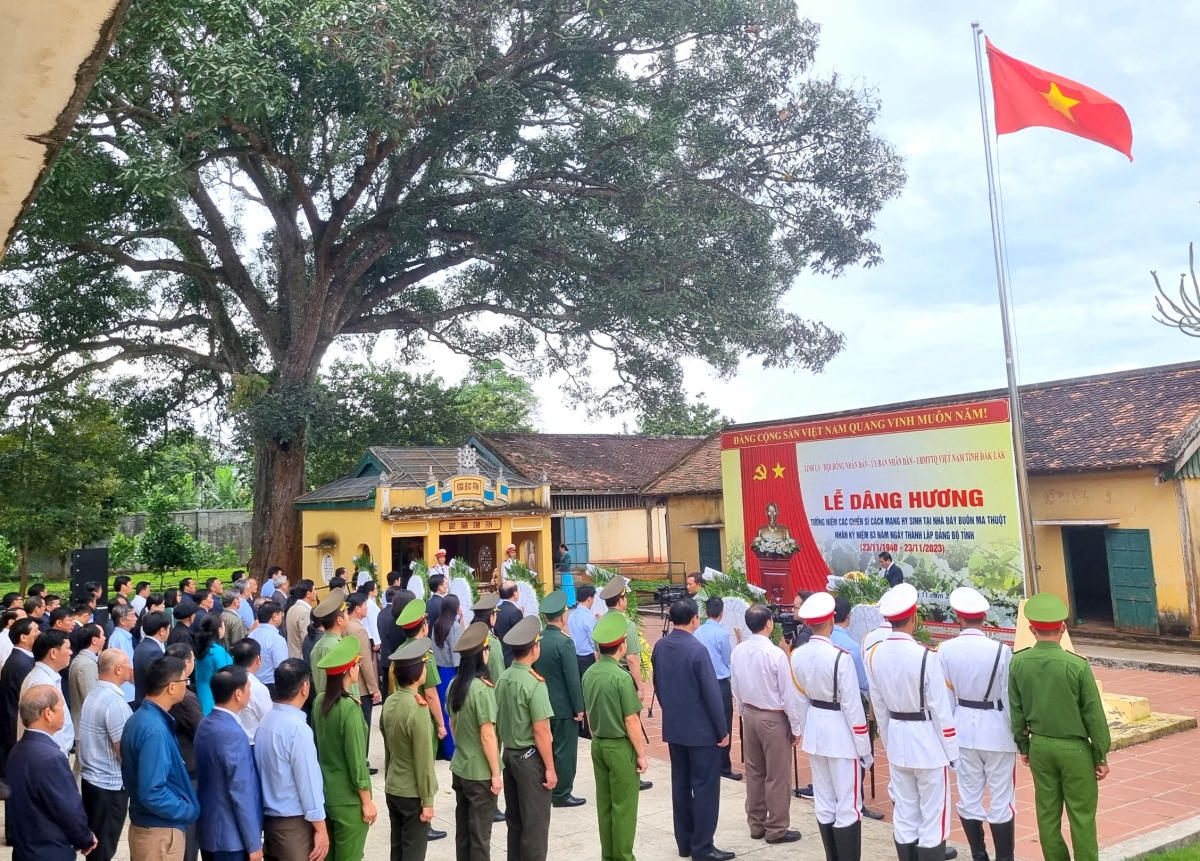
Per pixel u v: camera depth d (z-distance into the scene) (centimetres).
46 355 2348
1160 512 1498
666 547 2658
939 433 1297
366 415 2886
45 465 2405
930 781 562
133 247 2373
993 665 608
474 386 4059
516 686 577
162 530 3088
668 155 2144
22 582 2478
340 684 504
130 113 1791
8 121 230
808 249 2362
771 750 659
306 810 462
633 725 584
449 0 1833
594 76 2177
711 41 2159
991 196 992
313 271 2622
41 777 455
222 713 472
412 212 2184
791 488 1545
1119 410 1678
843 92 2231
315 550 2112
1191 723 988
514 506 2011
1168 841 644
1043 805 572
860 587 1027
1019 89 1055
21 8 186
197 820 484
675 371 2562
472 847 546
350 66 1684
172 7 1503
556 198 2331
